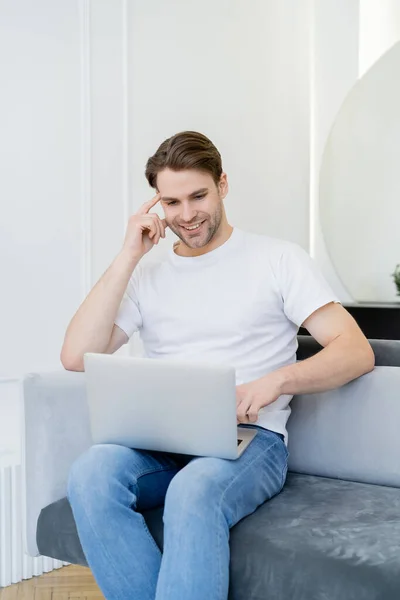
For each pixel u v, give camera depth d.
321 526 1.58
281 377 1.78
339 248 4.27
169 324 2.02
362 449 1.91
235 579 1.54
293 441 2.02
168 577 1.48
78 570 2.63
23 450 1.98
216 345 1.96
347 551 1.46
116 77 3.21
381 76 4.11
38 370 2.96
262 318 1.95
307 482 1.92
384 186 4.11
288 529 1.58
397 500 1.75
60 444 1.96
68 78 3.02
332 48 4.30
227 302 1.96
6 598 2.35
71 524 1.83
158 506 1.80
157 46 3.40
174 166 1.92
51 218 2.98
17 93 2.85
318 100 4.37
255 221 4.02
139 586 1.58
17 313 2.89
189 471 1.60
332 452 1.96
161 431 1.68
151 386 1.65
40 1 2.92
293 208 4.28
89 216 3.10
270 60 4.06
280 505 1.73
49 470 1.94
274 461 1.81
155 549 1.62
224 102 3.77
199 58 3.62
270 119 4.08
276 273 1.95
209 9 3.67
